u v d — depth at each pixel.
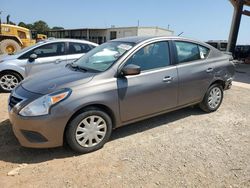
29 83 3.90
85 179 3.12
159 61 4.38
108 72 3.81
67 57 7.52
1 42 15.97
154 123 4.85
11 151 3.74
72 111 3.43
